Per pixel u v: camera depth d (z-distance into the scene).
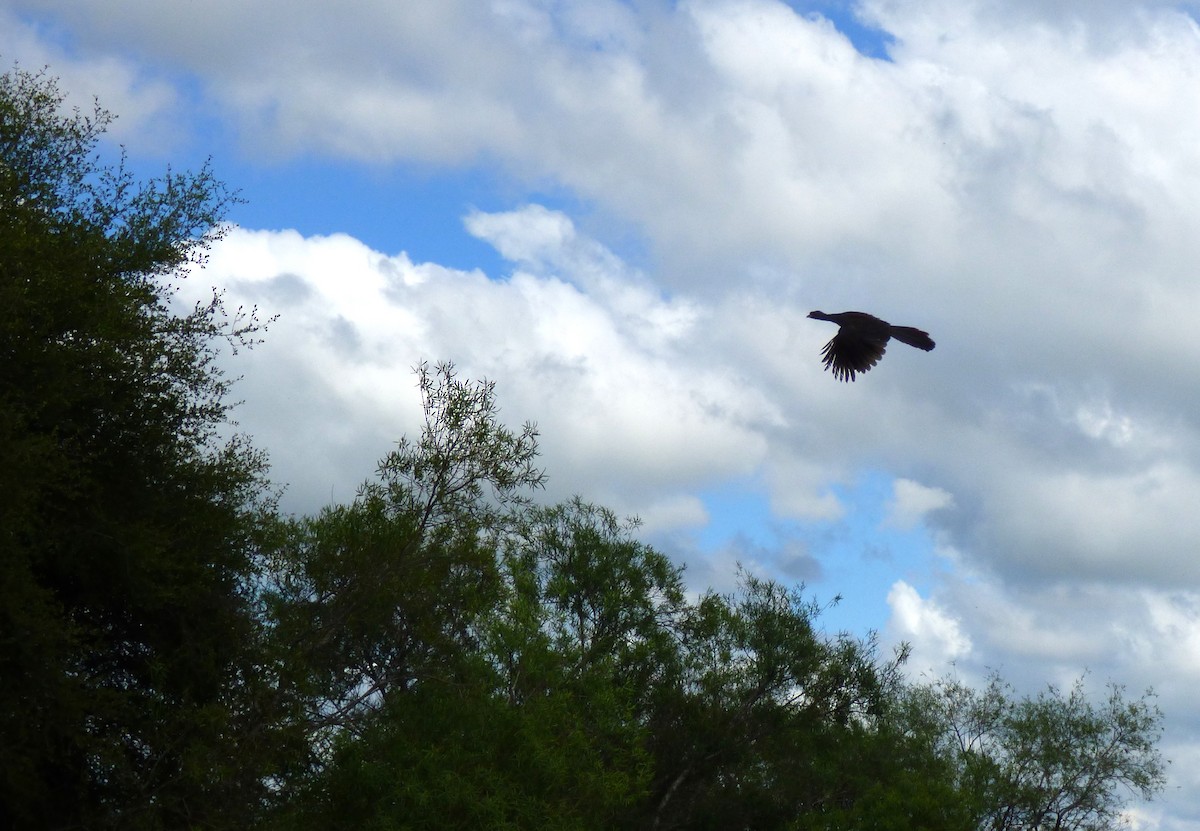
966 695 45.75
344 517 22.81
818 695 35.41
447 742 22.03
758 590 35.75
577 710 24.38
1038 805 43.62
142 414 21.33
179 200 23.45
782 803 34.56
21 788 18.70
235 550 22.38
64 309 20.20
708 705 34.22
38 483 18.19
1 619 18.19
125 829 19.78
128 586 20.52
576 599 33.12
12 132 22.61
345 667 24.12
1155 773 43.62
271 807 21.38
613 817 30.73
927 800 31.92
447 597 23.47
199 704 21.45
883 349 10.90
